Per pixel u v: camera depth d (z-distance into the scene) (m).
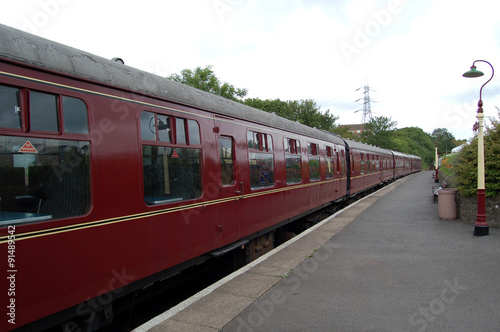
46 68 2.90
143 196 3.76
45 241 2.75
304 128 9.49
